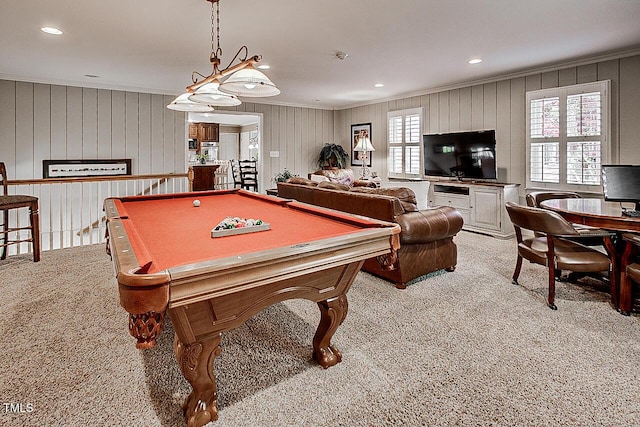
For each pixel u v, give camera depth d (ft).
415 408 5.58
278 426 5.25
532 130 17.12
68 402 5.73
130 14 10.24
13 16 10.37
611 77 14.60
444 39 12.54
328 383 6.22
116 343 7.54
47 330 8.06
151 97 21.30
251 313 5.35
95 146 19.86
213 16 10.41
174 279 4.02
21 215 18.20
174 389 6.08
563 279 11.27
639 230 8.14
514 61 15.39
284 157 26.81
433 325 8.32
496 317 8.72
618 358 6.87
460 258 13.87
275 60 15.10
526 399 5.76
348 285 6.49
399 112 23.53
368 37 12.34
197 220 8.12
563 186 16.21
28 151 18.26
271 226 7.16
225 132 41.91
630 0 9.56
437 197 20.66
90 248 15.21
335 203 12.64
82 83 19.11
